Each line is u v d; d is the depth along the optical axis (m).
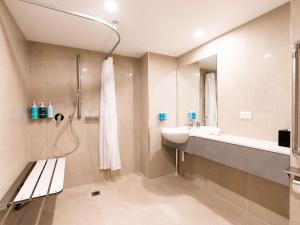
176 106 2.85
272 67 1.57
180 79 2.79
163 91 2.73
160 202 2.01
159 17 1.67
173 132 2.13
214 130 2.03
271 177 1.28
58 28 1.86
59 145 2.31
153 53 2.64
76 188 2.36
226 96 2.01
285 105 1.49
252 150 1.40
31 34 1.98
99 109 2.56
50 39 2.13
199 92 2.42
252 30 1.72
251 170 1.40
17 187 1.41
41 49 2.20
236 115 1.90
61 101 2.31
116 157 2.47
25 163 1.93
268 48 1.60
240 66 1.85
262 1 1.44
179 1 1.43
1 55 1.30
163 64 2.73
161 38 2.15
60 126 2.31
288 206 1.49
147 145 2.68
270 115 1.60
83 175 2.47
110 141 2.42
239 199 1.89
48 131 2.24
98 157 2.56
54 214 1.78
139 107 2.90
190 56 2.56
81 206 1.93
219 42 2.09
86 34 2.01
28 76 2.13
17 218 1.58
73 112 2.39
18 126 1.69
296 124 1.21
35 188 1.36
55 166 1.92
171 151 2.83
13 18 1.61
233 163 1.55
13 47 1.59
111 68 2.43
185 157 2.69
